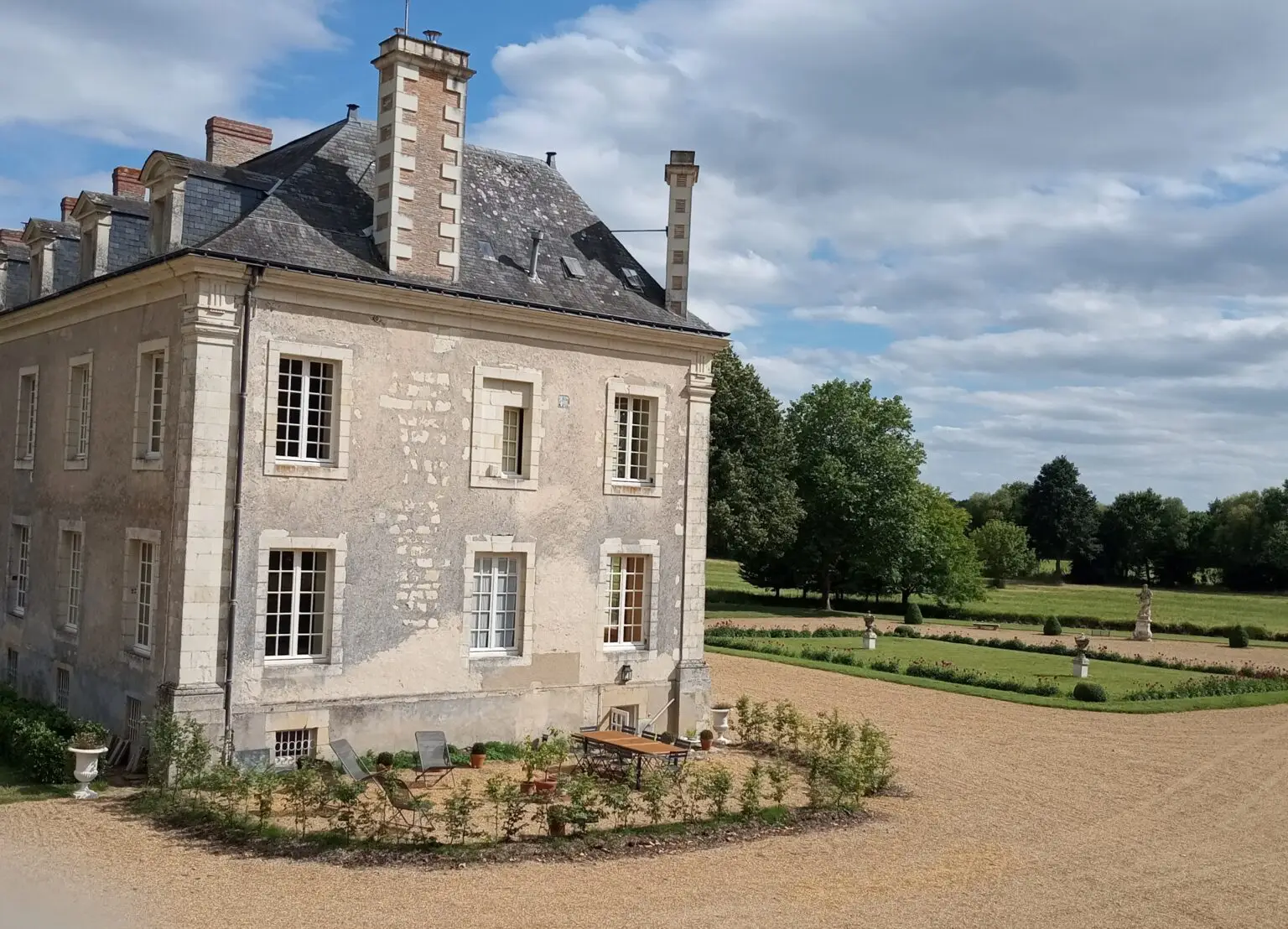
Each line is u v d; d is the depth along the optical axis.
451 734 18.02
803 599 61.38
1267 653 43.53
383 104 18.05
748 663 32.19
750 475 48.78
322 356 16.73
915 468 56.22
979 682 29.42
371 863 11.91
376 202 18.06
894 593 62.06
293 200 17.75
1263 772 19.09
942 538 56.91
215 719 15.58
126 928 9.64
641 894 11.27
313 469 16.61
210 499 15.65
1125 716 25.14
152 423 17.31
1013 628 52.16
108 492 18.09
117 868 11.48
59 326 20.34
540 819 13.60
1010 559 80.38
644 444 20.70
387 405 17.38
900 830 14.48
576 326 19.23
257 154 24.09
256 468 16.09
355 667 17.02
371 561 17.20
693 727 20.75
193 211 17.38
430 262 18.06
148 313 17.23
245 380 15.98
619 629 20.34
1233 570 94.06
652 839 13.26
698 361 21.14
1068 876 12.62
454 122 18.41
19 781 15.59
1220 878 12.76
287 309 16.41
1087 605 71.19
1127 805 16.44
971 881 12.25
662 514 20.67
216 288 15.74
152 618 16.50
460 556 18.17
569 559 19.44
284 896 10.72
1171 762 19.86
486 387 18.50
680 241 21.25
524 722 18.86
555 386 19.27
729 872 12.20
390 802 13.90
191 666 15.46
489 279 19.05
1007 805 16.20
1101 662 38.34
